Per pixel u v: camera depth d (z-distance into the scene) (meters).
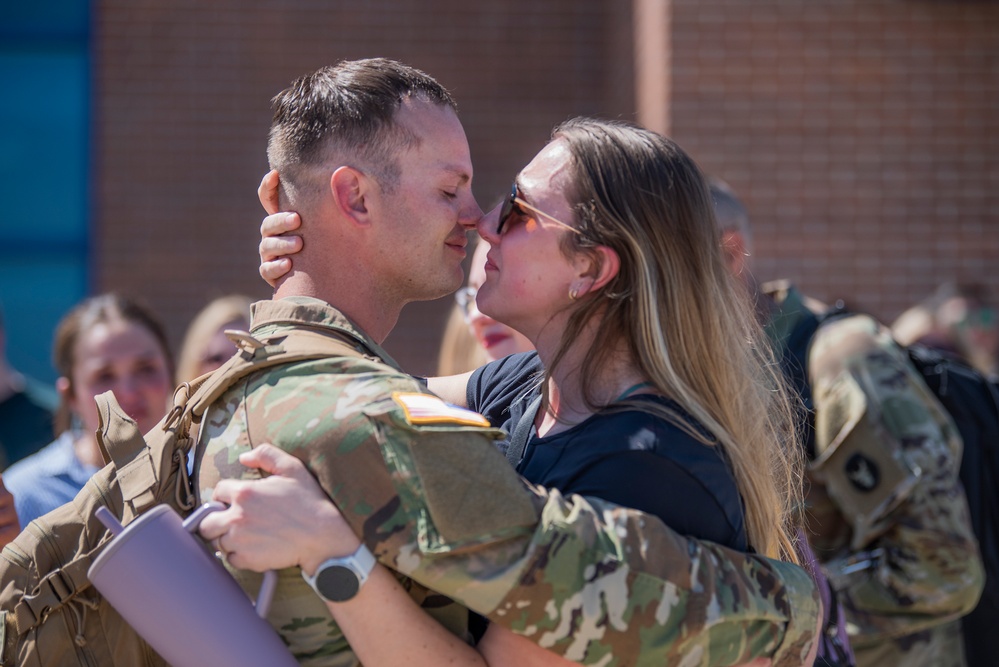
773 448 2.05
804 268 5.39
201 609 1.55
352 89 1.90
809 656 1.75
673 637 1.55
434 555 1.55
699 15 5.35
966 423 3.15
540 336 1.92
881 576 2.90
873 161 5.41
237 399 1.73
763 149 5.38
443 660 1.60
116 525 1.60
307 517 1.57
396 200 1.89
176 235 7.08
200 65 7.11
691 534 1.67
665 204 1.84
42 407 4.47
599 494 1.65
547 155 1.90
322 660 1.63
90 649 1.69
